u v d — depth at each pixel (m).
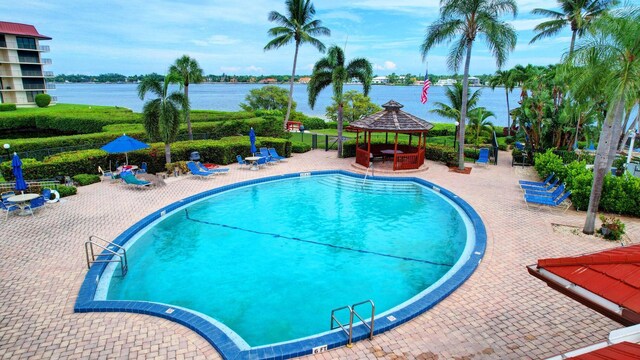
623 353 3.85
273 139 27.53
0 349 7.47
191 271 11.76
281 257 12.76
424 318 8.63
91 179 20.00
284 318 9.41
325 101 146.75
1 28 63.06
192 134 30.77
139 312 8.77
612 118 12.97
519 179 21.72
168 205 16.80
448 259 12.59
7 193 16.52
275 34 37.16
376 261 12.48
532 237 13.34
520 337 7.96
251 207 17.75
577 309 8.94
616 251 5.74
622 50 11.71
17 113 44.66
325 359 7.32
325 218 16.42
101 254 11.33
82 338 7.84
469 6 20.91
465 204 17.02
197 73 30.81
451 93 30.88
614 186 15.55
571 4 33.34
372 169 23.84
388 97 177.12
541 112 25.92
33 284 10.00
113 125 33.09
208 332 7.90
